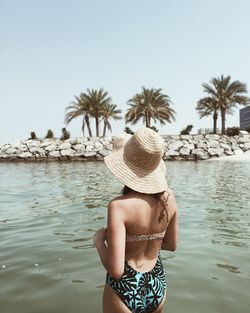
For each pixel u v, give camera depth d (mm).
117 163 2422
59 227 7070
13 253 5383
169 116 55344
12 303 3689
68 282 4227
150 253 2420
